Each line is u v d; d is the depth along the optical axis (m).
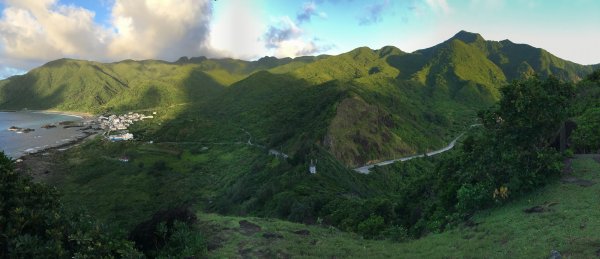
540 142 21.88
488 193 20.69
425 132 142.50
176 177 108.38
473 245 15.49
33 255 9.93
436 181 32.06
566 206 16.62
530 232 14.82
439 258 14.91
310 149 92.50
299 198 47.88
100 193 93.50
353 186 74.19
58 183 101.50
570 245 12.35
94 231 11.63
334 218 34.78
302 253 16.91
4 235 9.97
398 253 17.06
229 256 16.09
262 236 18.75
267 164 101.75
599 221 13.90
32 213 10.80
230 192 86.94
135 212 80.31
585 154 23.92
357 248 18.11
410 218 29.34
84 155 133.38
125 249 12.41
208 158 129.88
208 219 20.50
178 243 15.68
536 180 20.08
